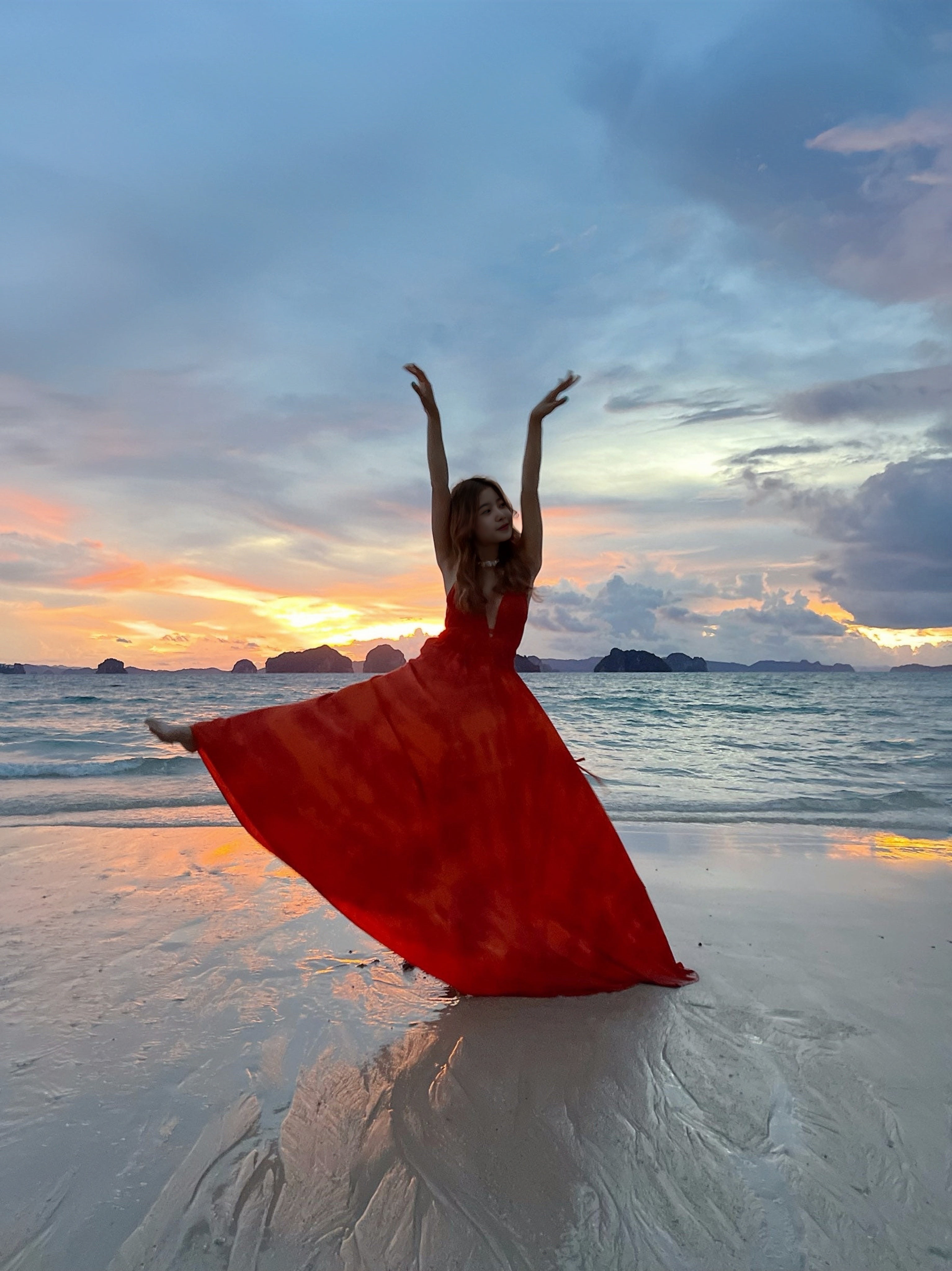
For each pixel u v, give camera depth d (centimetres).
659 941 357
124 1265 189
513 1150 234
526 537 347
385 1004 330
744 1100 260
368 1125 246
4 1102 256
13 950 387
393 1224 204
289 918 437
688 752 1370
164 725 314
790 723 2095
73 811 775
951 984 357
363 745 329
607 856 351
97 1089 264
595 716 2391
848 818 768
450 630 348
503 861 337
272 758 320
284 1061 284
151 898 473
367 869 326
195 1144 235
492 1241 198
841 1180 221
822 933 426
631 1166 227
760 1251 195
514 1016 320
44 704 2955
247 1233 200
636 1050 292
